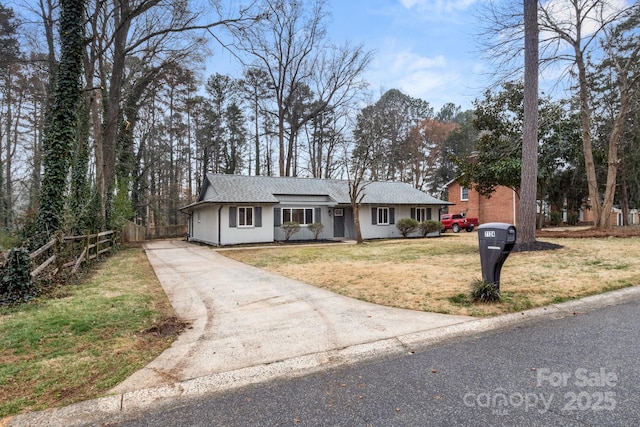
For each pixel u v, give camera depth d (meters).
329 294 6.38
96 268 10.30
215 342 4.05
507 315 4.79
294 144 35.25
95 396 2.83
